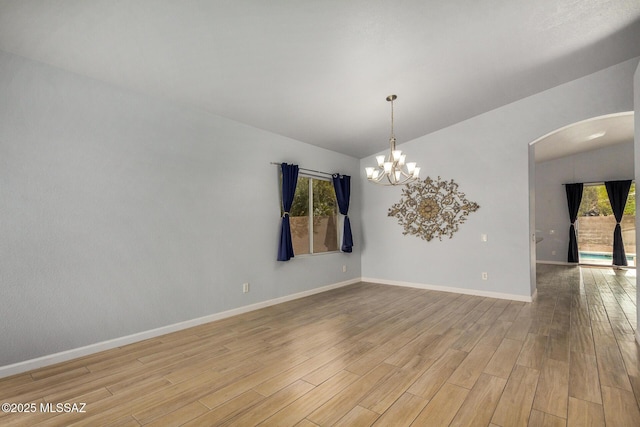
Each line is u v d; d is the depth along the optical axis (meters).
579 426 1.86
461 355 2.88
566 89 4.38
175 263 3.61
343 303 4.77
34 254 2.69
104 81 3.13
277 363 2.76
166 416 2.01
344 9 2.50
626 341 3.16
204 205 3.90
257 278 4.50
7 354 2.56
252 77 3.31
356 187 6.43
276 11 2.43
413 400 2.17
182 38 2.61
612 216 8.16
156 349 3.08
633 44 3.54
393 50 3.11
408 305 4.61
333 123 4.67
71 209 2.89
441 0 2.55
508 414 1.99
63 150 2.86
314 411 2.05
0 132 2.55
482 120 5.06
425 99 4.27
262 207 4.59
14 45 2.53
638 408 2.03
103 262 3.07
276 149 4.83
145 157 3.39
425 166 5.62
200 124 3.90
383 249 6.20
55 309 2.79
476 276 5.14
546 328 3.58
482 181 5.07
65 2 2.13
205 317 3.87
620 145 8.02
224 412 2.05
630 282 6.20
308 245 5.42
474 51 3.31
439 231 5.48
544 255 9.05
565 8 2.82
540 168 9.08
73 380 2.48
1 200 2.54
